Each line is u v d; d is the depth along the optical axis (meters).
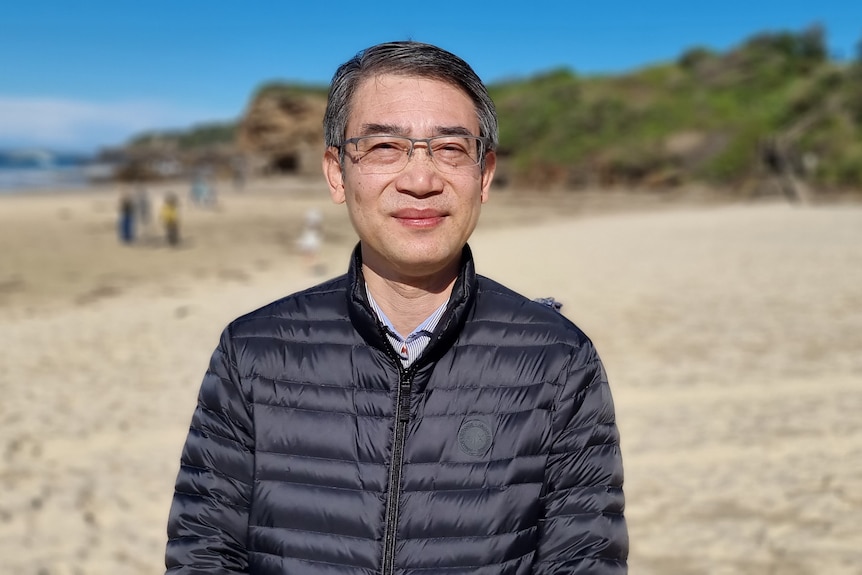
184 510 1.98
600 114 74.00
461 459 1.91
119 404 7.61
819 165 48.00
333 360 2.00
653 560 4.36
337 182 2.14
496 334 2.03
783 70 77.06
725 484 5.34
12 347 10.02
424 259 1.94
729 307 11.39
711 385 7.62
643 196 53.84
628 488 5.36
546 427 1.96
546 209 43.91
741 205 43.97
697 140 63.59
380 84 1.96
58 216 34.34
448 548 1.86
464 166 1.96
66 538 4.89
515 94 88.25
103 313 12.52
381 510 1.88
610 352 9.05
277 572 1.88
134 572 4.49
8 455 6.27
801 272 14.34
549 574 1.92
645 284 13.74
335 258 21.20
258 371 2.01
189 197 51.72
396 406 1.94
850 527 4.61
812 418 6.53
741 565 4.26
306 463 1.93
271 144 87.44
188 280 16.72
